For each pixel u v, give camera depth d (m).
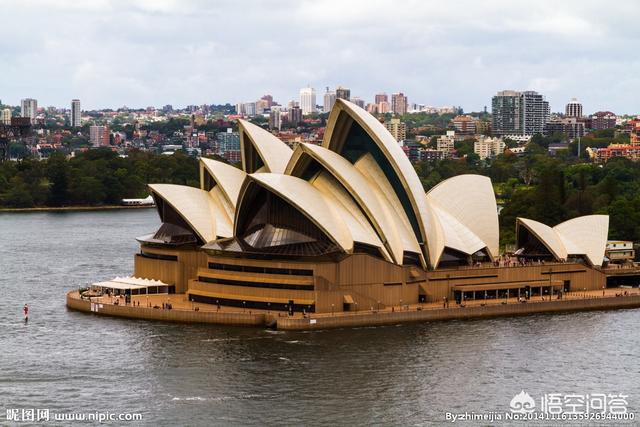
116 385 159.12
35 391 156.38
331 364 171.00
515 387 160.62
